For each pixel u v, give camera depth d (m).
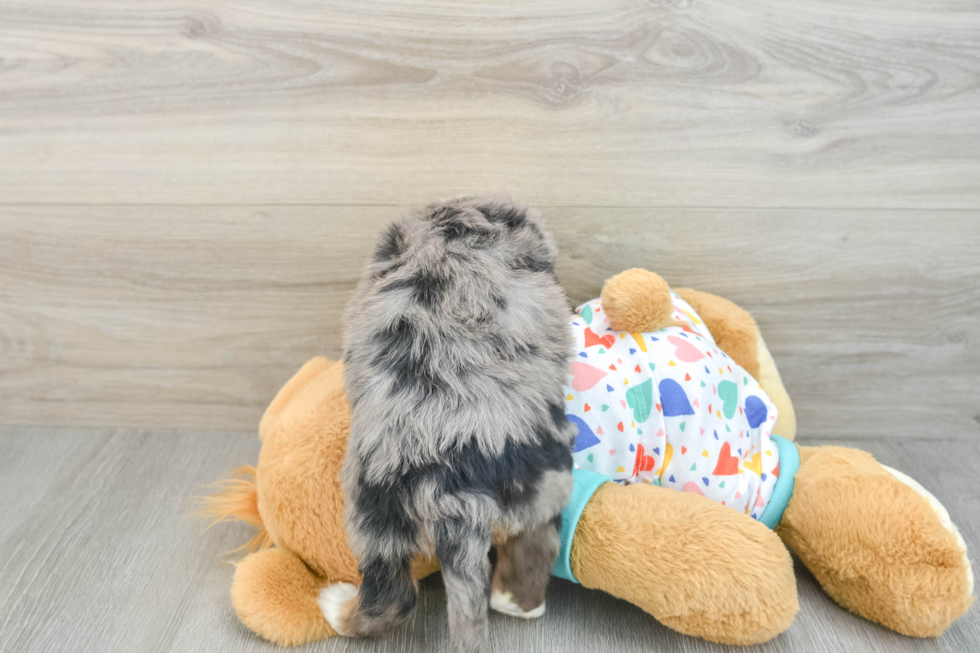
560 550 0.74
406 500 0.66
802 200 1.05
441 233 0.76
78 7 0.98
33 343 1.18
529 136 1.03
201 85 1.02
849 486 0.80
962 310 1.10
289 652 0.77
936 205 1.04
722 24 0.96
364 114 1.02
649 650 0.76
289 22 0.98
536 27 0.97
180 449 1.17
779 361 1.15
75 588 0.86
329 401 0.84
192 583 0.87
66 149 1.06
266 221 1.09
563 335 0.76
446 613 0.82
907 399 1.17
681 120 1.01
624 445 0.81
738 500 0.81
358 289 0.80
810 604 0.82
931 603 0.72
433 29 0.98
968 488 1.05
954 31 0.96
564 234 1.08
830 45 0.97
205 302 1.14
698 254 1.09
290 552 0.83
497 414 0.67
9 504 1.02
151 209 1.09
